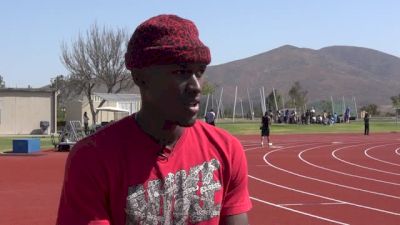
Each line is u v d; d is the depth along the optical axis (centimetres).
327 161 2425
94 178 225
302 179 1767
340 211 1186
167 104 224
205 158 240
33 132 4878
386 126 6912
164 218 230
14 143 2839
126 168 227
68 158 233
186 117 226
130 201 226
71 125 3181
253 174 1905
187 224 235
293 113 7825
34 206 1201
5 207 1188
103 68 7038
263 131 3488
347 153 2917
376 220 1091
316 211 1184
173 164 233
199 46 219
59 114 6900
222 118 9394
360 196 1402
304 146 3469
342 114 8938
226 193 251
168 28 218
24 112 4859
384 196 1402
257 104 12231
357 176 1855
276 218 1100
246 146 3444
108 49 7050
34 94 4881
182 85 221
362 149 3247
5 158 2536
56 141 3850
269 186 1592
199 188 237
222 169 245
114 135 231
